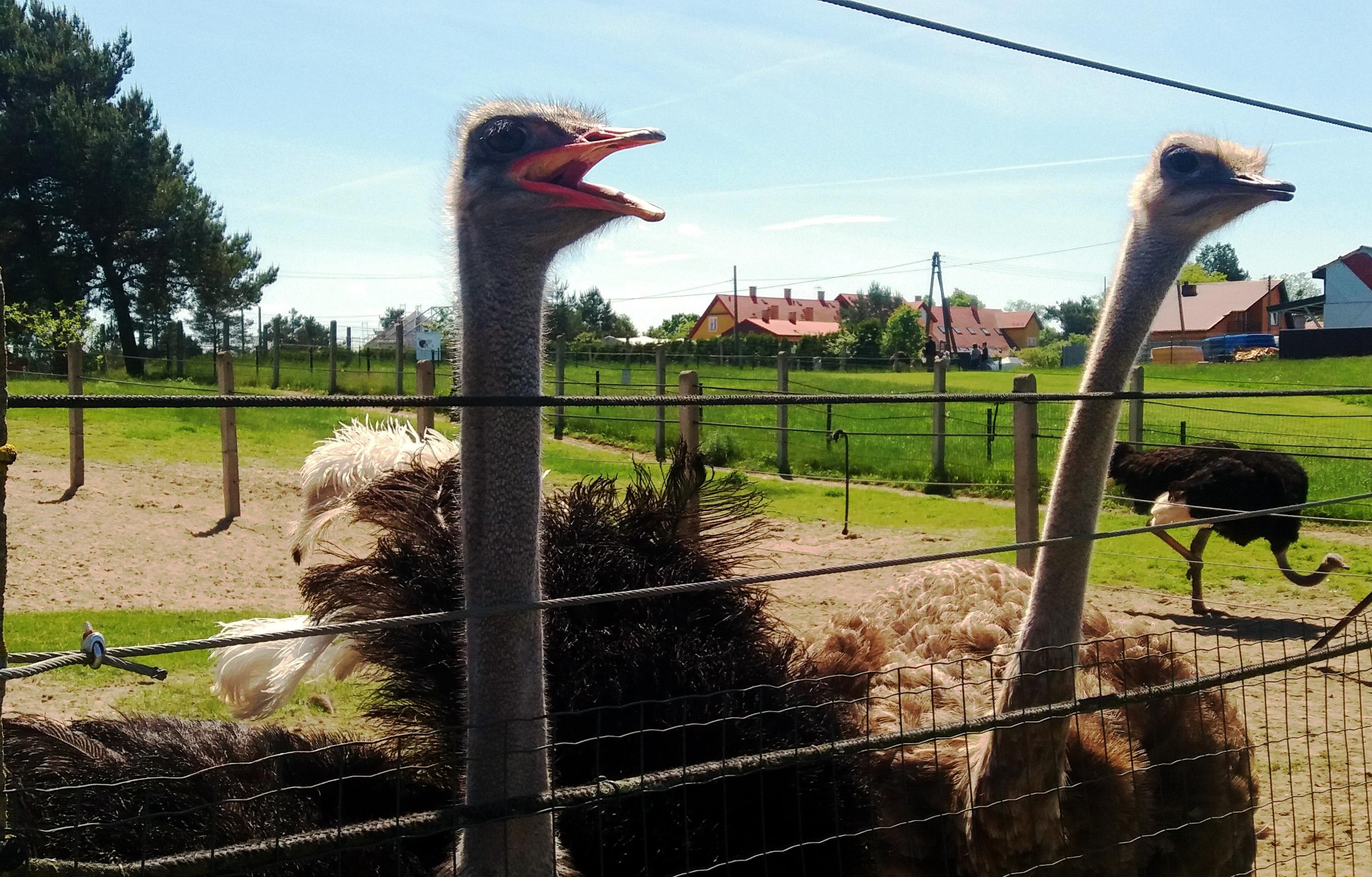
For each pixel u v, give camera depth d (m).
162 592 7.36
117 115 28.12
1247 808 3.86
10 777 2.99
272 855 1.94
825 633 4.71
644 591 2.27
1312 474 13.64
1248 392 3.20
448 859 2.87
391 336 34.16
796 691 3.67
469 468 2.56
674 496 4.50
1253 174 3.36
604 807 3.09
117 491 10.41
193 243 29.12
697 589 2.33
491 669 2.47
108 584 7.41
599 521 4.23
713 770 2.32
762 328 77.12
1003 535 10.10
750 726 3.37
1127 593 8.59
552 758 3.23
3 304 1.62
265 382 26.62
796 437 16.81
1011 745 3.21
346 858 2.89
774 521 10.87
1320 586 8.82
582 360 32.97
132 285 30.03
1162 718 3.76
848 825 3.25
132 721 3.46
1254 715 5.67
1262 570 9.23
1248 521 8.16
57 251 28.39
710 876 3.08
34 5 29.22
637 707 3.40
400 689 3.86
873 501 12.34
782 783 3.21
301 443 14.27
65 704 5.29
